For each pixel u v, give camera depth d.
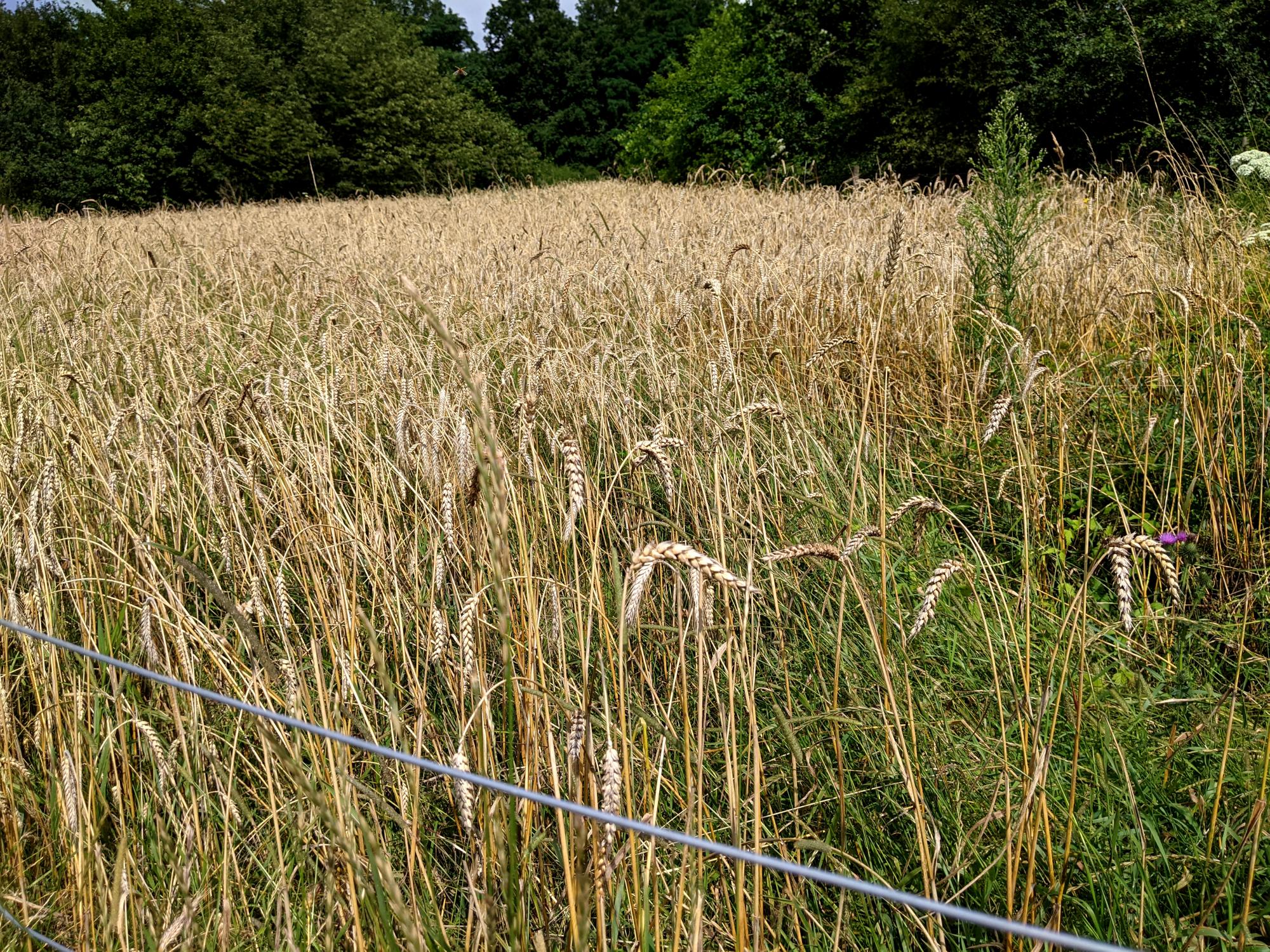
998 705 2.46
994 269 5.25
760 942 1.89
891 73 19.64
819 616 3.02
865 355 3.68
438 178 32.84
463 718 2.53
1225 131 12.02
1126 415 4.17
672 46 64.69
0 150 29.95
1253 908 2.03
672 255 7.03
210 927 2.14
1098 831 2.23
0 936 2.19
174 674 2.79
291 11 38.41
